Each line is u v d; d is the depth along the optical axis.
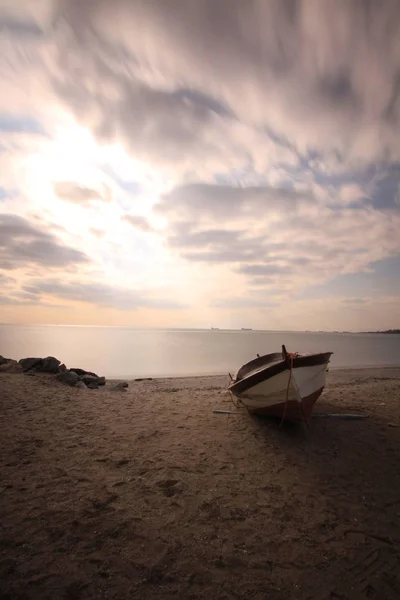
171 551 3.24
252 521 3.80
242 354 38.72
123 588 2.76
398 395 10.23
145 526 3.63
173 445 6.07
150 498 4.23
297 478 4.90
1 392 9.44
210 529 3.62
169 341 71.31
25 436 6.21
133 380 16.98
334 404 9.00
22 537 3.34
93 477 4.74
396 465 5.34
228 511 3.99
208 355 36.75
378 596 2.75
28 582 2.76
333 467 5.27
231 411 8.28
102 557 3.11
